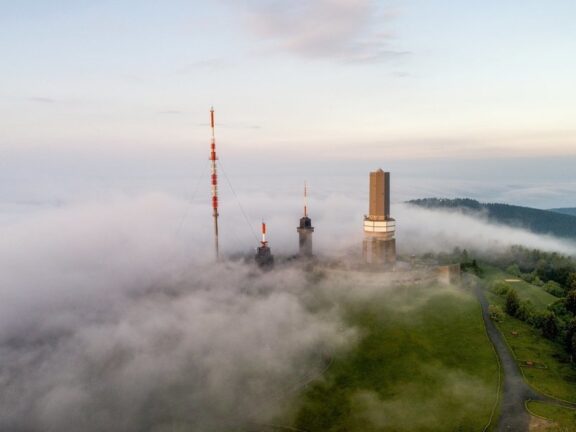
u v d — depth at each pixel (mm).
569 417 133000
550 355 173750
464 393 148250
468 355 173500
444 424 132750
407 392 150875
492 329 196125
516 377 157250
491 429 129125
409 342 184125
